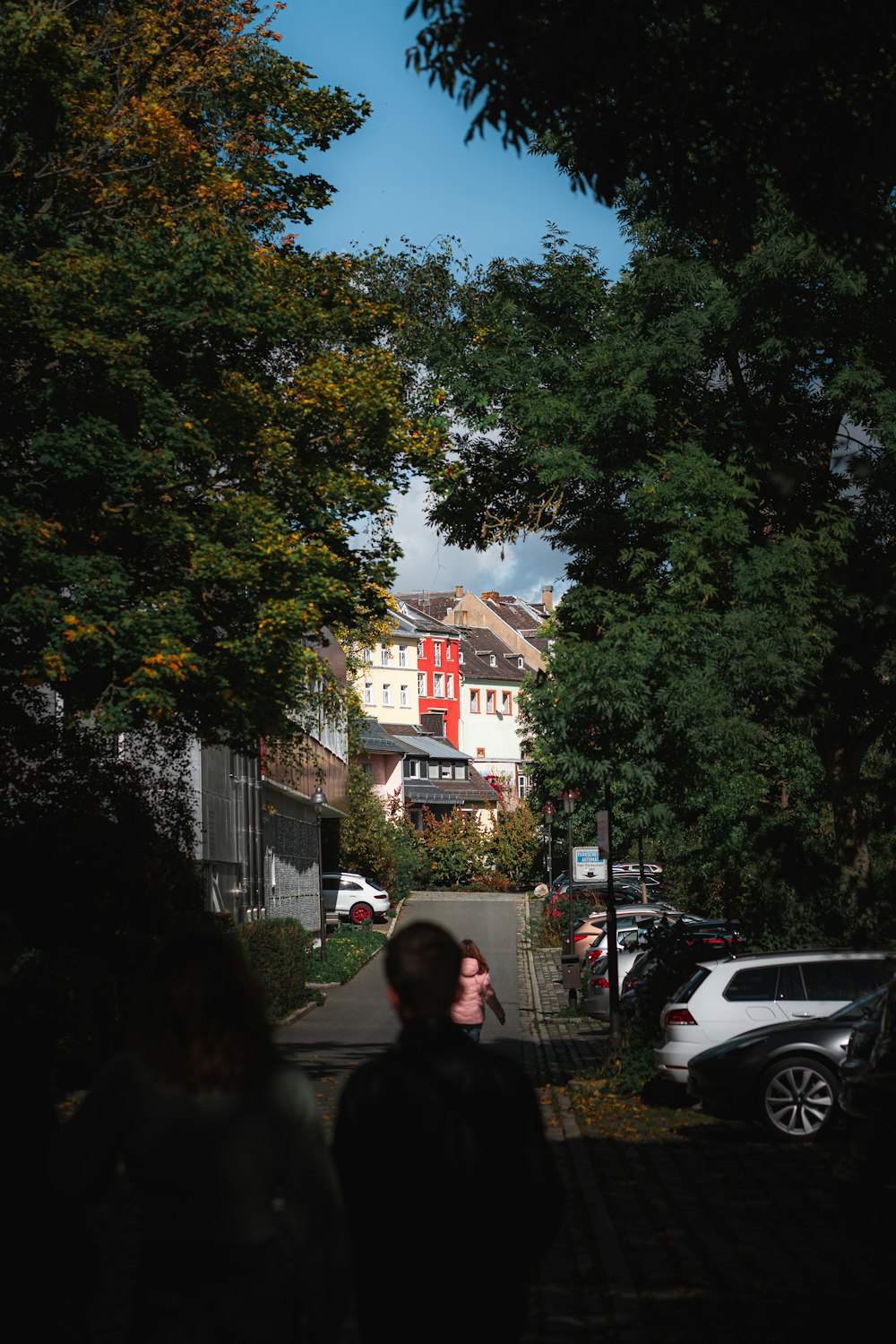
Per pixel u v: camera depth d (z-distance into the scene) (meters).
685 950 19.28
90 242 17.59
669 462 17.34
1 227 16.38
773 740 17.30
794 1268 8.35
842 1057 13.98
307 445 18.66
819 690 12.51
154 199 18.70
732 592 17.67
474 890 79.25
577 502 19.11
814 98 8.94
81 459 15.33
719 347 17.98
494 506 20.52
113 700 15.48
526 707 18.72
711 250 17.98
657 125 8.96
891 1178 8.40
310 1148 3.37
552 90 8.44
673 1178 11.69
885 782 9.09
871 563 14.09
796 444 17.80
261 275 17.80
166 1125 3.32
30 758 18.05
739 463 17.81
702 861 18.95
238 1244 3.29
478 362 18.86
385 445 18.73
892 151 9.02
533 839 78.88
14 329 15.69
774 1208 10.31
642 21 8.59
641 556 17.94
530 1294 7.78
